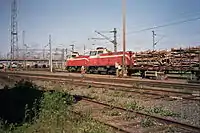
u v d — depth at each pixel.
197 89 19.20
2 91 19.42
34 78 36.75
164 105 13.54
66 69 70.56
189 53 31.78
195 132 8.29
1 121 9.77
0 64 108.38
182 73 32.44
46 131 8.72
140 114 10.90
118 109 12.26
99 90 20.56
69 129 8.64
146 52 38.47
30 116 10.78
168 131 8.54
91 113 11.70
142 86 21.64
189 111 11.78
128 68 41.31
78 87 23.55
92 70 53.25
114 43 49.72
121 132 8.54
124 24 36.56
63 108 11.80
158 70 35.41
